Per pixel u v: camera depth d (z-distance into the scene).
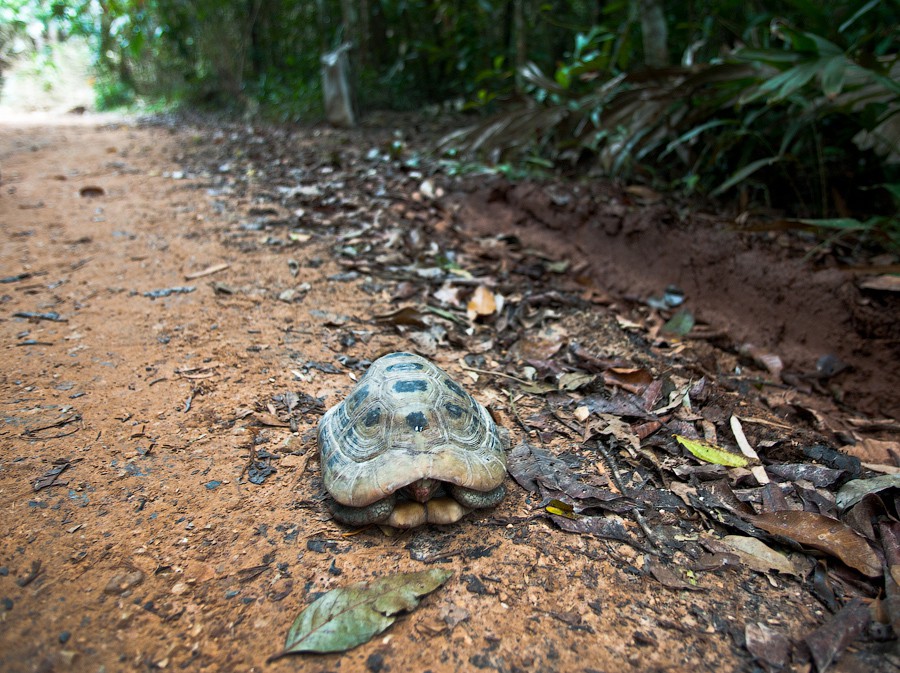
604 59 1.31
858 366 0.87
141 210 1.24
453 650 0.40
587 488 0.55
